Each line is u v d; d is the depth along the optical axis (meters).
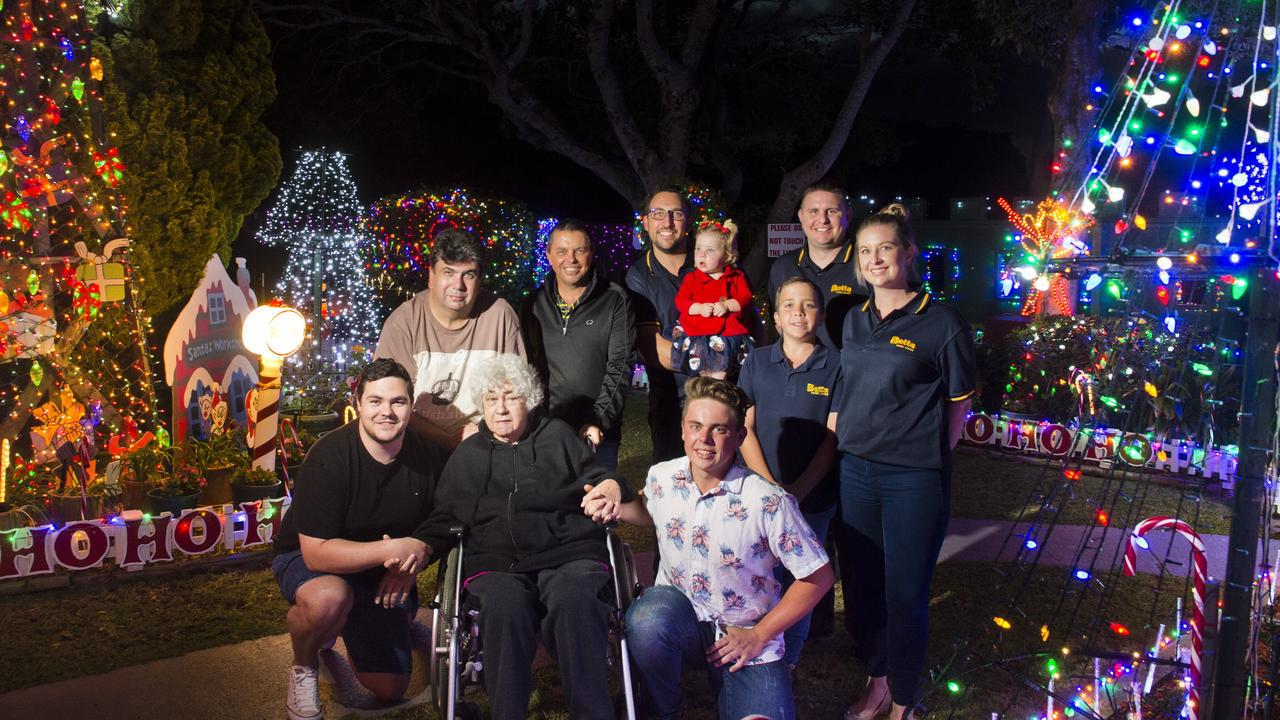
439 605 3.78
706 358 5.03
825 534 4.50
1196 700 3.32
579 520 4.03
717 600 3.65
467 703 4.00
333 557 3.98
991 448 9.30
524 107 20.08
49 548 5.77
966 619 5.21
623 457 9.09
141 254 8.39
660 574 3.84
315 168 14.84
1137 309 4.11
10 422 6.93
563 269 4.93
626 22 20.80
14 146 6.83
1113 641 4.83
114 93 8.27
